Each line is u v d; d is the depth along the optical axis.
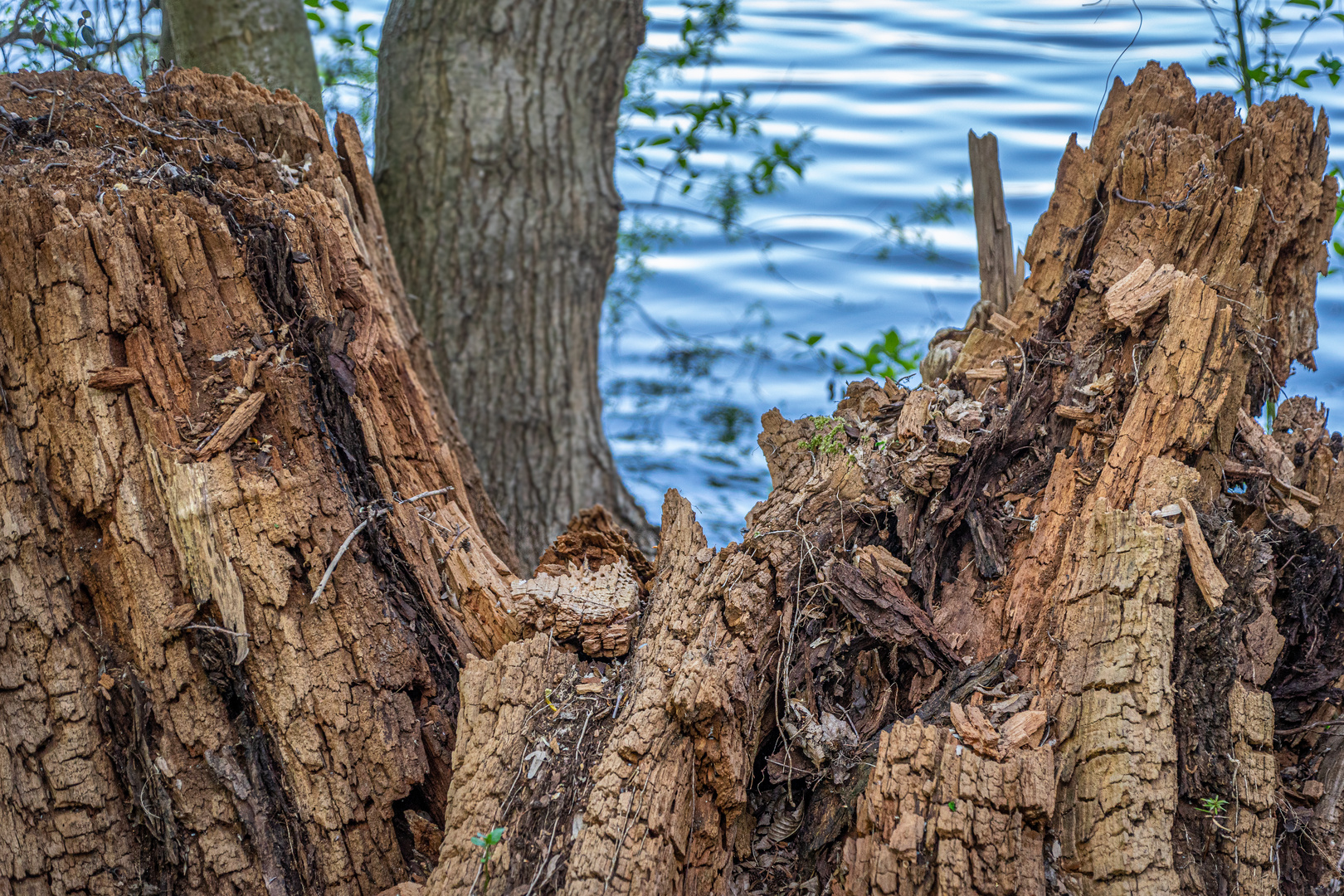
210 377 2.14
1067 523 2.26
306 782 2.01
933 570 2.29
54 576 2.03
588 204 4.60
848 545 2.26
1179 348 2.26
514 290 4.47
